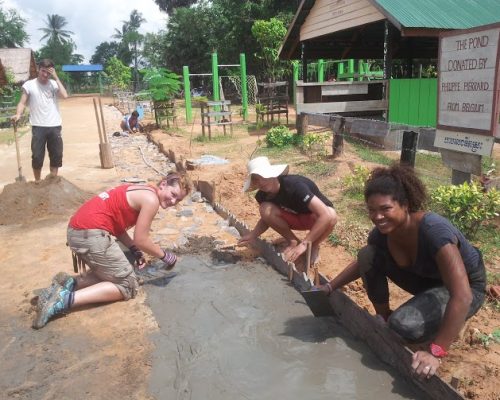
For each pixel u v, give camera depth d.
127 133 17.64
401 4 11.22
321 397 3.03
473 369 3.17
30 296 4.52
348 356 3.45
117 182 9.34
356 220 6.05
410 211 2.91
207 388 3.15
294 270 4.60
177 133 16.09
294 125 16.66
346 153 9.74
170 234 6.06
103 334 3.85
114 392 3.15
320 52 17.72
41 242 5.97
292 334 3.76
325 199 4.77
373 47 17.92
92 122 23.14
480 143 5.66
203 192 7.62
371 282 3.42
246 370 3.33
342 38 16.45
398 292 4.23
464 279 2.71
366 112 13.75
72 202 7.33
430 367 2.74
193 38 37.28
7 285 4.79
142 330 3.89
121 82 53.34
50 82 8.42
